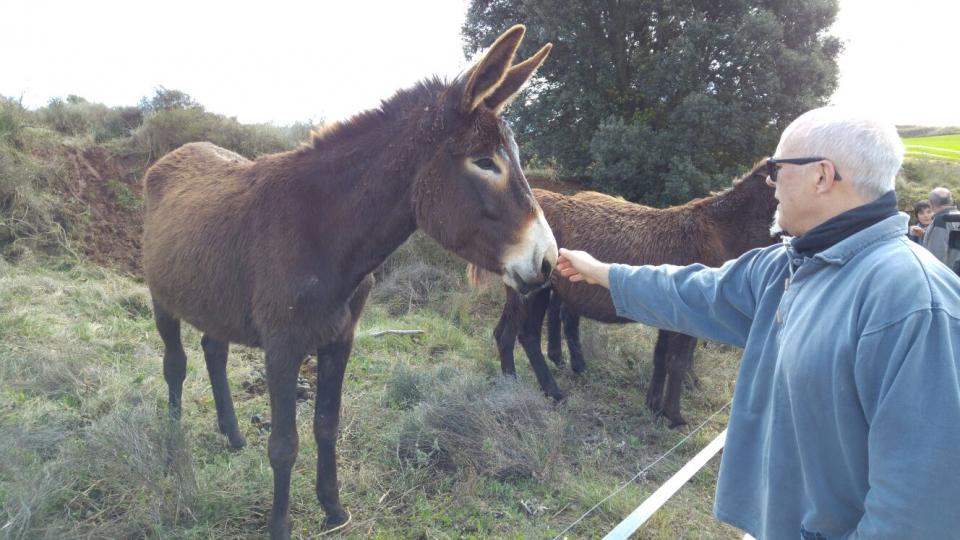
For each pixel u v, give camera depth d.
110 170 7.14
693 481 3.54
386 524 2.87
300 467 3.22
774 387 1.39
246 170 2.78
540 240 2.25
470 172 2.25
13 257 5.57
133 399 3.60
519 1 10.44
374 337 5.20
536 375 4.73
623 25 9.61
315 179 2.41
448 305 6.17
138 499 2.73
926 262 1.16
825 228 1.31
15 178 5.81
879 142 1.25
